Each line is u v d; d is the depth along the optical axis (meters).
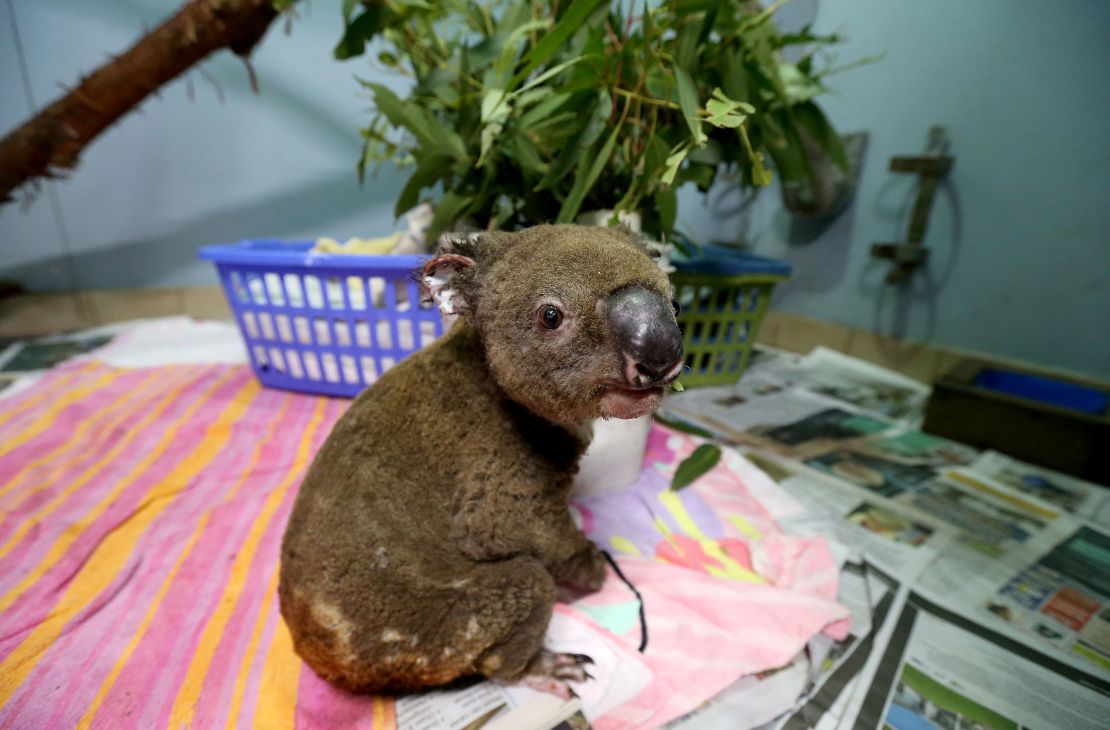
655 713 0.62
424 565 0.54
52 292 1.91
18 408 1.28
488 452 0.58
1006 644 0.74
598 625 0.72
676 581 0.81
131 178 1.89
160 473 1.06
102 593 0.77
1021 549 0.94
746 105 0.62
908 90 1.52
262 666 0.67
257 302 1.31
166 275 2.04
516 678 0.63
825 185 1.66
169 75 1.49
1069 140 1.25
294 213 2.10
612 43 0.89
